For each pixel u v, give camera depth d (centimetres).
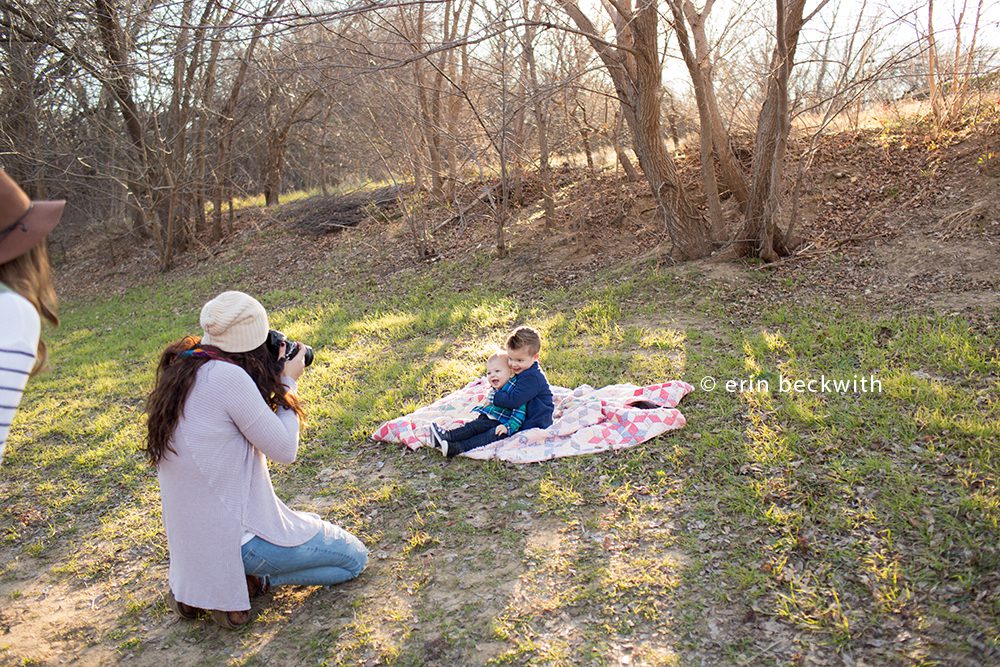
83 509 499
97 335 1162
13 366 177
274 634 344
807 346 623
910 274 741
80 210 2088
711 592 344
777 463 440
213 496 317
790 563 357
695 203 1045
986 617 308
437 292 1018
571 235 1062
